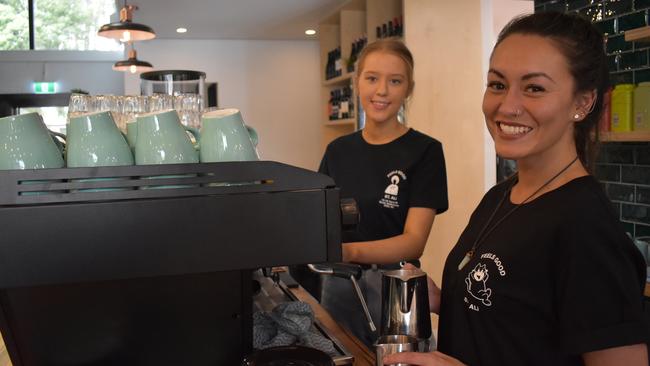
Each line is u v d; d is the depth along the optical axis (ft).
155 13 15.17
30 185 2.12
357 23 14.88
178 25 16.92
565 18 2.94
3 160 2.32
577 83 2.87
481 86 11.55
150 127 2.48
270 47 20.06
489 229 3.27
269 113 20.26
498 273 2.97
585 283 2.56
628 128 7.35
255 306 4.40
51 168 2.20
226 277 2.97
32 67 19.21
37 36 19.31
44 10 19.24
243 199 2.26
